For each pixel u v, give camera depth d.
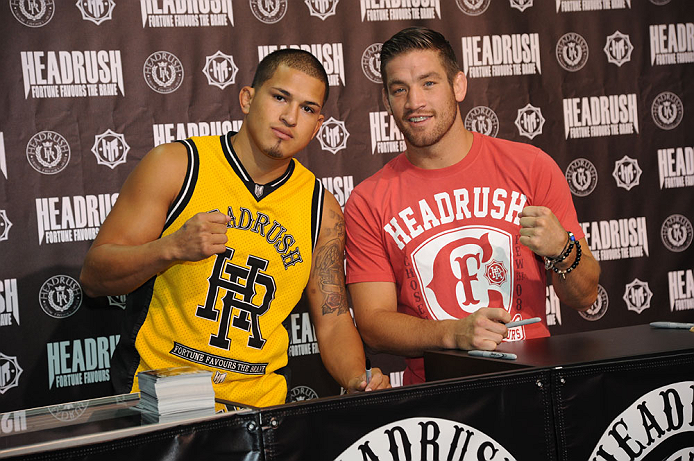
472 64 2.66
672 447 1.35
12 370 2.30
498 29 2.68
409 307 1.99
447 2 2.64
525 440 1.27
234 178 1.84
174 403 1.18
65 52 2.34
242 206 1.84
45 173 2.33
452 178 2.00
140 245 1.64
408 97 1.91
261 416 1.15
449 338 1.66
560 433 1.29
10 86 2.30
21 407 2.31
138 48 2.40
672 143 2.78
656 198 2.77
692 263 2.77
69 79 2.35
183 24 2.43
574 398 1.30
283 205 1.88
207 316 1.78
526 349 1.53
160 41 2.42
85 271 1.77
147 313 1.81
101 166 2.38
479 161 2.02
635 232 2.77
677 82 2.79
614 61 2.76
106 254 1.67
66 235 2.35
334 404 1.18
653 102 2.78
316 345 2.55
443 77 1.92
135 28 2.39
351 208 2.07
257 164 1.85
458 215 1.97
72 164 2.36
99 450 1.05
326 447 1.17
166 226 1.80
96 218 2.38
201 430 1.12
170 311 1.79
